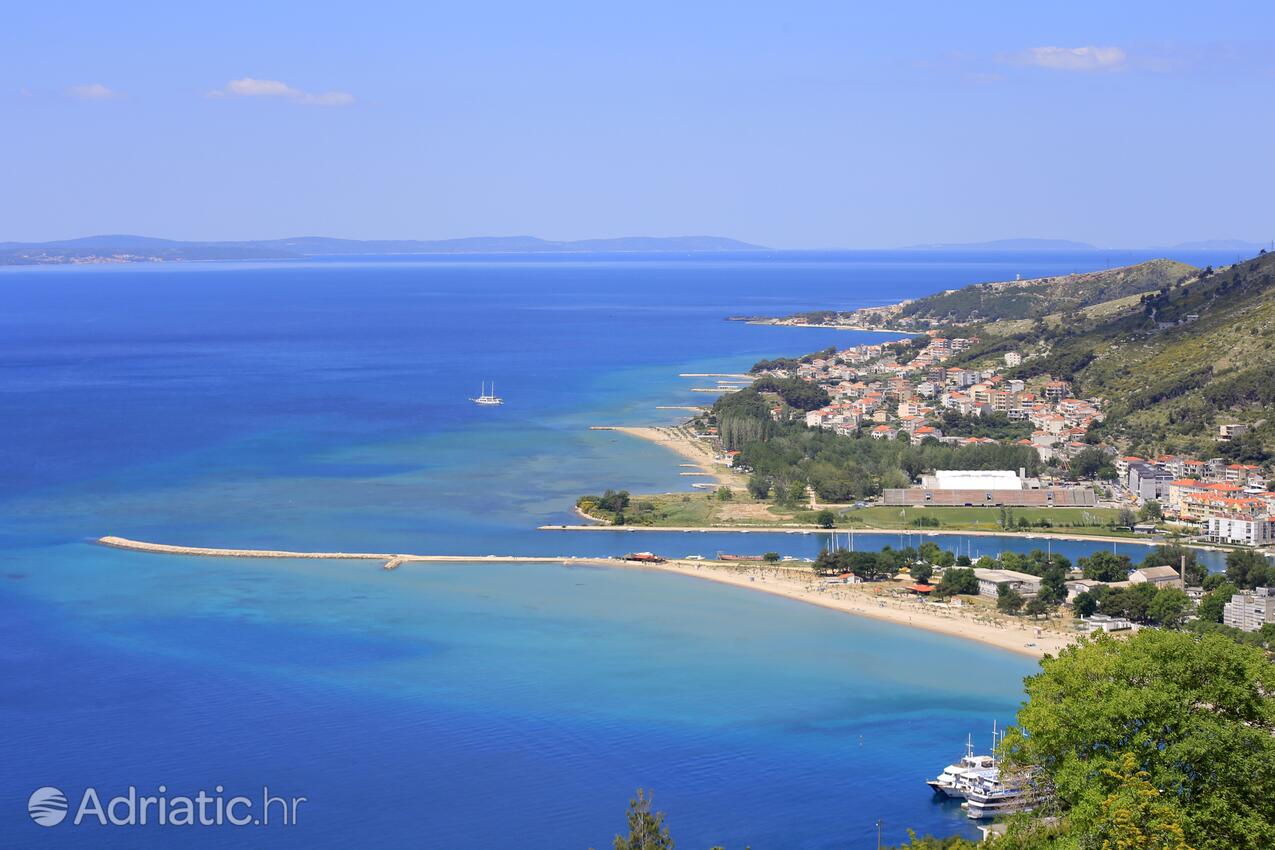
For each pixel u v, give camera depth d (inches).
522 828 7509.8
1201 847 5000.0
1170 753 5206.7
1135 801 4921.3
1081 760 5359.3
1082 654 5920.3
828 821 7613.2
